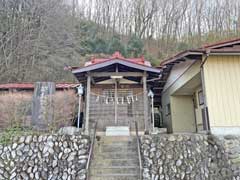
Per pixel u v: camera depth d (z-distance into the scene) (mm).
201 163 7000
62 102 9961
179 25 32188
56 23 22312
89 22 29016
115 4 32875
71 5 29328
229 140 7504
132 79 11055
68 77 18531
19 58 18281
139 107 11555
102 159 6992
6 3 19438
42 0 21359
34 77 17906
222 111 7922
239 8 31438
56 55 20328
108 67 9469
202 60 8320
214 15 32031
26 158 6977
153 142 7211
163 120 15297
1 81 16562
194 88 11664
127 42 25156
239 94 8070
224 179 6918
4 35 18219
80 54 22000
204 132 8312
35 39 19719
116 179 6301
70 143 7234
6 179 6703
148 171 6703
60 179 6734
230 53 8117
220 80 8188
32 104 9773
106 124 11219
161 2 33281
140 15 32344
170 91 13047
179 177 6715
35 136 7289
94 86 11672
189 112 12766
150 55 23641
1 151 7039
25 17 19766
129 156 7105
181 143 7199
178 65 11297
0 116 9234
